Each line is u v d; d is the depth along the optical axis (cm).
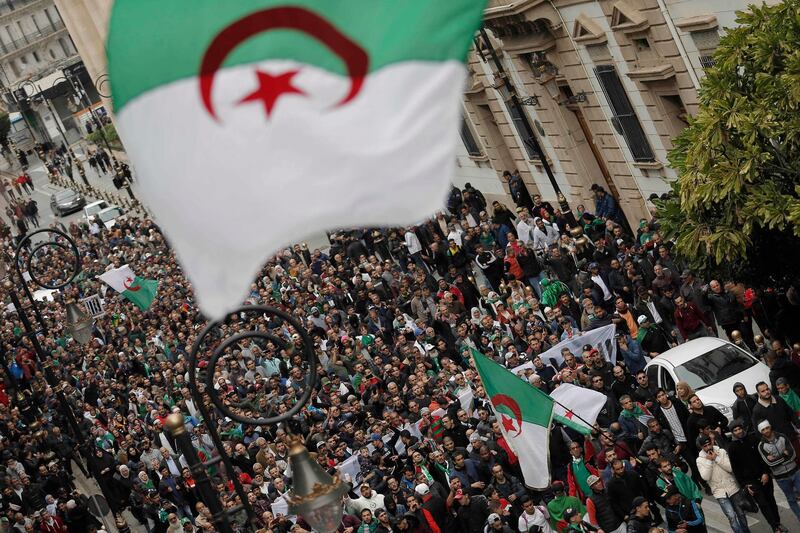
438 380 3338
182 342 4906
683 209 2888
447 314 3950
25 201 11612
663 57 3991
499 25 4844
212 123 1227
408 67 1245
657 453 2533
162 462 3688
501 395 2645
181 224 1238
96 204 10056
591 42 4328
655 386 3019
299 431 3541
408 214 1244
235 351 4409
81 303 6147
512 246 4066
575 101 4644
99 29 7931
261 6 1230
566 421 2823
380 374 3741
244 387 4069
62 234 3653
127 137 1244
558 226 4259
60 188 13100
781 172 2842
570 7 4409
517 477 2898
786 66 2742
